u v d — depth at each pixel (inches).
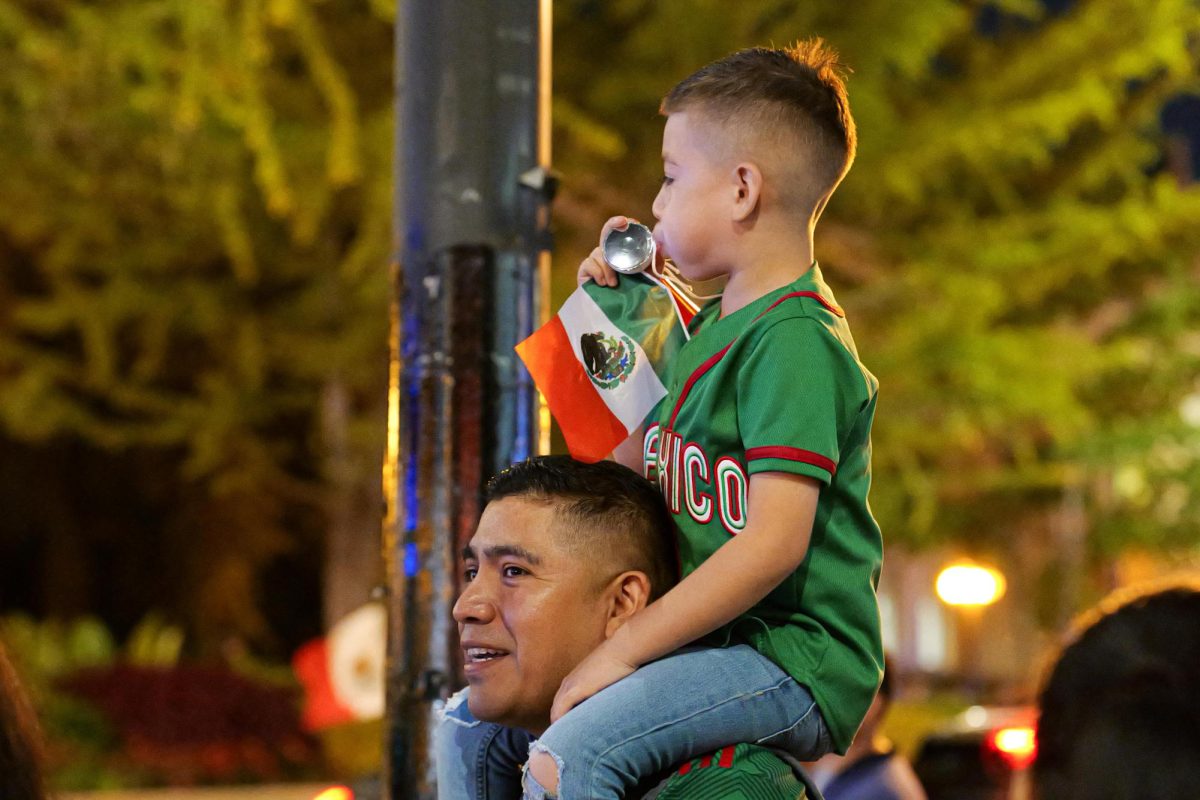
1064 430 1331.2
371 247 1101.1
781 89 158.2
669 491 158.1
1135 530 1462.8
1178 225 1374.3
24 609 1790.1
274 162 989.8
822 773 331.0
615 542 151.9
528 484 154.7
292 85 1119.6
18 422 1279.5
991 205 1386.6
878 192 1218.6
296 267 1249.4
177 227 1209.4
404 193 201.8
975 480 1405.0
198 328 1296.8
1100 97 1233.4
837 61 167.9
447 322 196.2
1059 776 105.7
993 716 572.7
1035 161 1311.5
